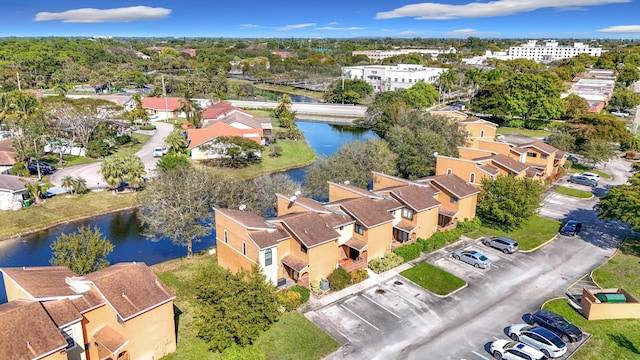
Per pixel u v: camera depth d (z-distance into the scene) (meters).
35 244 52.09
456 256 45.06
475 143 77.75
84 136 88.81
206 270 32.75
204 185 47.31
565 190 66.75
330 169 60.06
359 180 60.19
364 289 39.22
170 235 45.16
